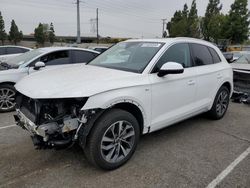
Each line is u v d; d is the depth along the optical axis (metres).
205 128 4.98
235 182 3.17
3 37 59.41
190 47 4.53
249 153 3.96
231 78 5.50
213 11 48.66
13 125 4.95
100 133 3.07
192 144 4.22
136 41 4.54
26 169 3.34
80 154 3.76
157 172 3.34
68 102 3.08
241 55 9.11
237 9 38.03
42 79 3.43
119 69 3.79
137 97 3.37
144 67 3.68
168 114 3.97
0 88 5.80
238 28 38.19
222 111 5.52
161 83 3.71
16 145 4.02
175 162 3.61
